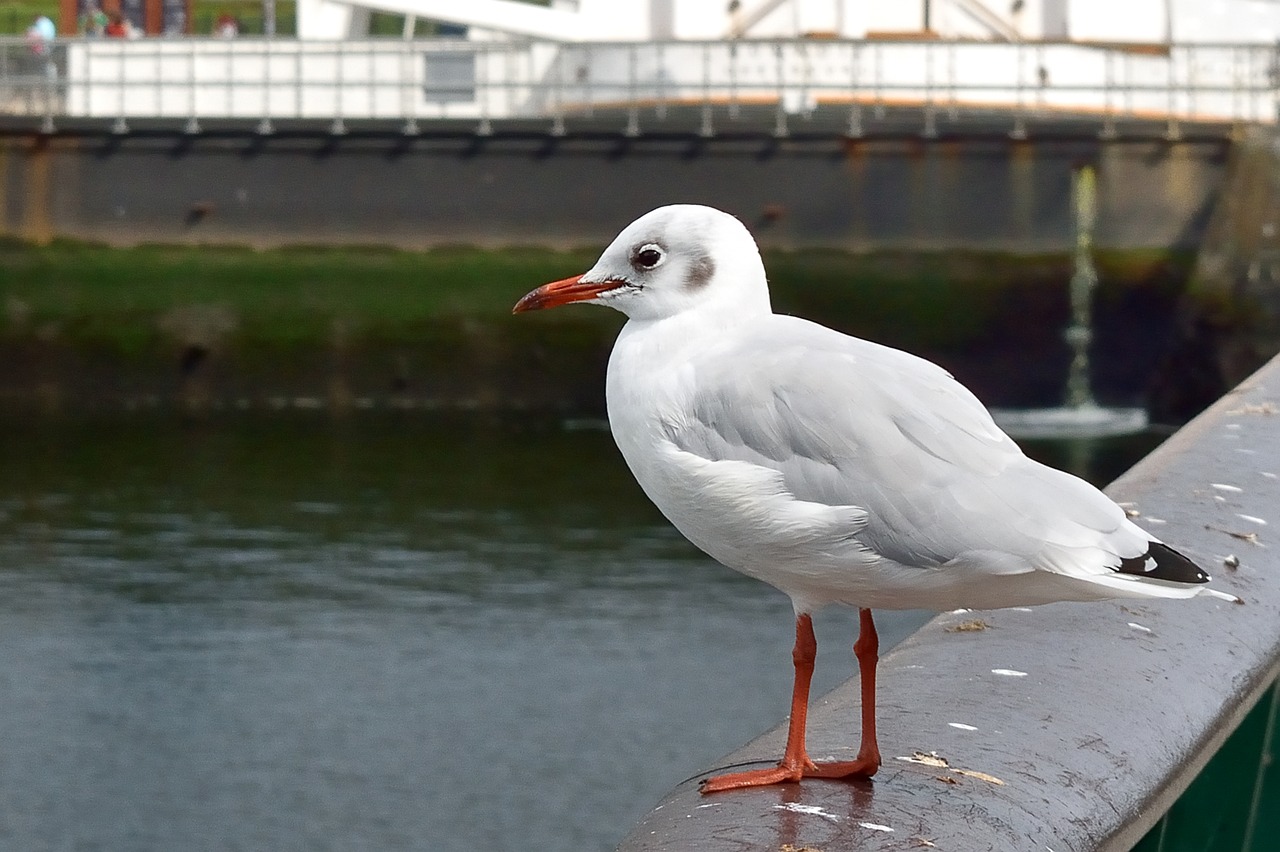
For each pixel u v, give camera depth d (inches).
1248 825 139.9
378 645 650.8
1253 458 176.6
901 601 144.4
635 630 669.3
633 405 155.1
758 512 144.3
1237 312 1135.6
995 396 1159.6
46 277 1173.7
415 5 1307.8
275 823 488.4
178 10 1588.3
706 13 1311.5
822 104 1228.5
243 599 714.8
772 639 654.5
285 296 1170.0
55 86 1254.3
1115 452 1016.9
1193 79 1234.6
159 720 569.3
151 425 1123.9
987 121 1155.9
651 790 507.2
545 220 1149.1
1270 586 144.2
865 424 142.2
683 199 1141.1
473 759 529.7
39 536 821.9
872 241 1139.9
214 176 1162.6
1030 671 131.0
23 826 488.4
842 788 119.2
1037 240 1140.5
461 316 1165.1
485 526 852.6
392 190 1155.9
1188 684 127.5
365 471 984.3
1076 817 108.7
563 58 1266.0
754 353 150.5
